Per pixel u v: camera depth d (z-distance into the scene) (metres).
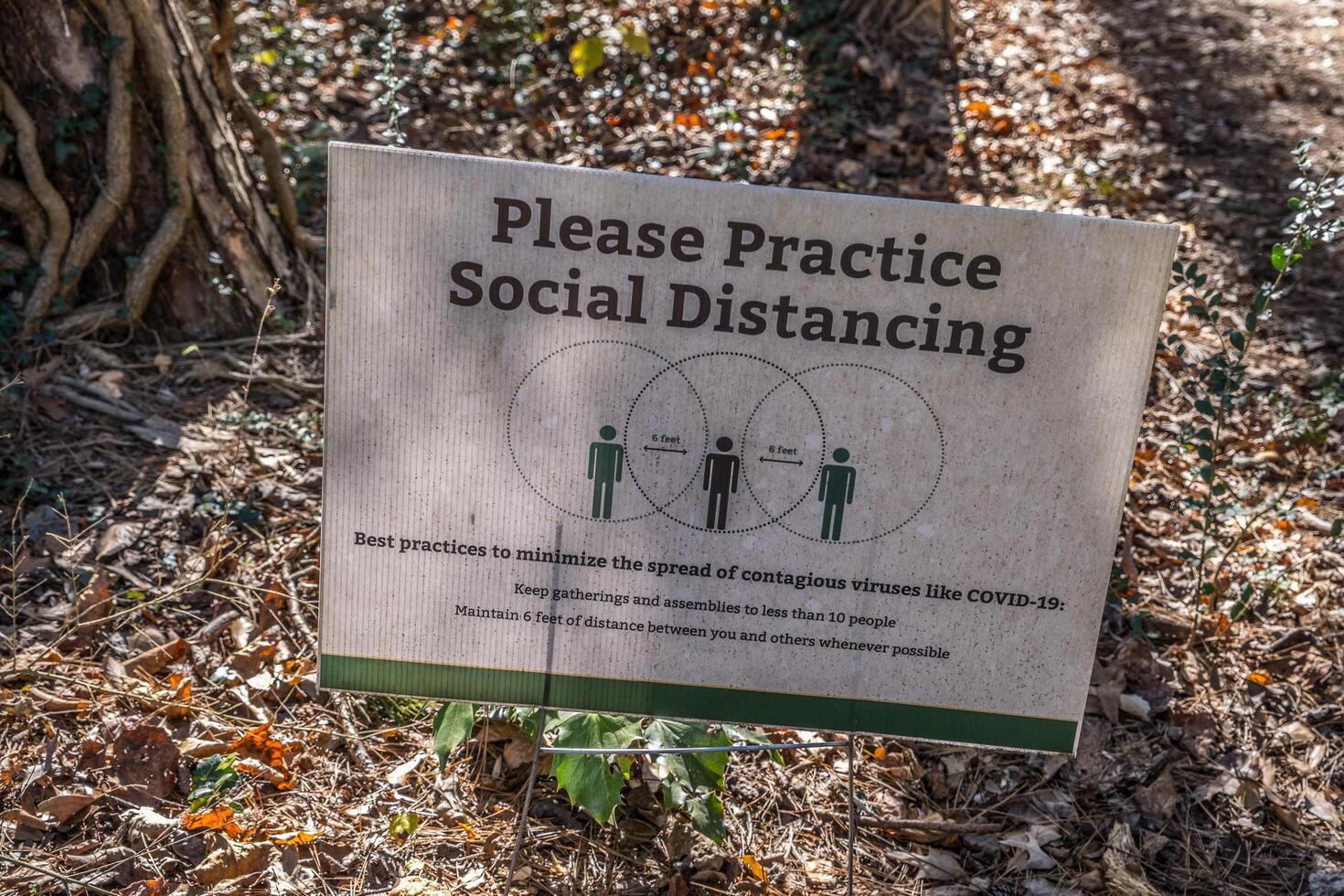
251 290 4.84
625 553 2.31
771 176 6.43
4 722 2.91
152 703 3.02
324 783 2.90
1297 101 8.22
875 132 6.91
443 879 2.66
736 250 2.13
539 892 2.66
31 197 4.38
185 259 4.67
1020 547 2.28
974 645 2.35
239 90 4.93
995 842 2.95
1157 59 8.62
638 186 2.11
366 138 6.43
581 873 2.72
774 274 2.15
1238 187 6.93
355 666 2.38
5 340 4.30
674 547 2.30
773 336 2.18
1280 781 3.16
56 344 4.41
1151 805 3.06
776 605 2.33
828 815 3.00
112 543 3.59
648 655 2.37
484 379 2.21
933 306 2.15
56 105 4.38
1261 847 2.97
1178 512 4.24
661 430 2.24
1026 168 6.81
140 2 4.35
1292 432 4.55
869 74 7.42
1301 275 6.04
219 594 3.48
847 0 7.75
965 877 2.85
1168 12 9.66
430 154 2.10
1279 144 7.49
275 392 4.54
